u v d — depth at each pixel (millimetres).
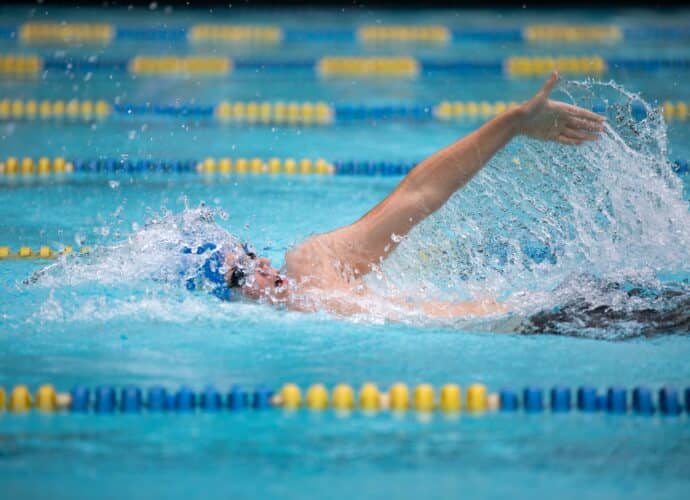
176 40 43000
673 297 14266
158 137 28172
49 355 12727
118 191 22656
